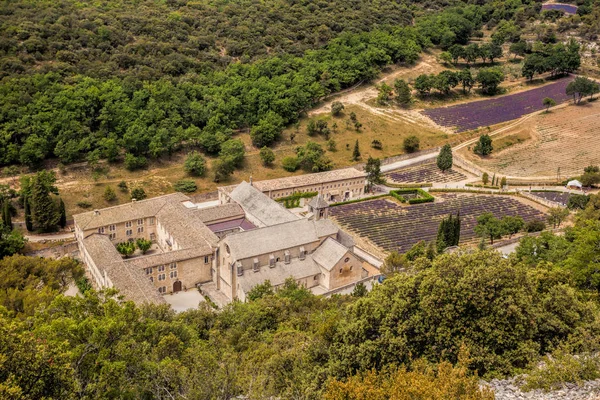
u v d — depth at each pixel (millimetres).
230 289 132750
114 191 196375
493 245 160750
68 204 186375
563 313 73062
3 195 176125
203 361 66812
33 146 194500
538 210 197750
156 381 62594
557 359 64312
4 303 105438
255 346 83438
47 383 55188
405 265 134000
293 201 198000
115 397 60844
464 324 68250
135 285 119062
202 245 141375
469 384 51562
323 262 135375
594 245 96312
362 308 71875
